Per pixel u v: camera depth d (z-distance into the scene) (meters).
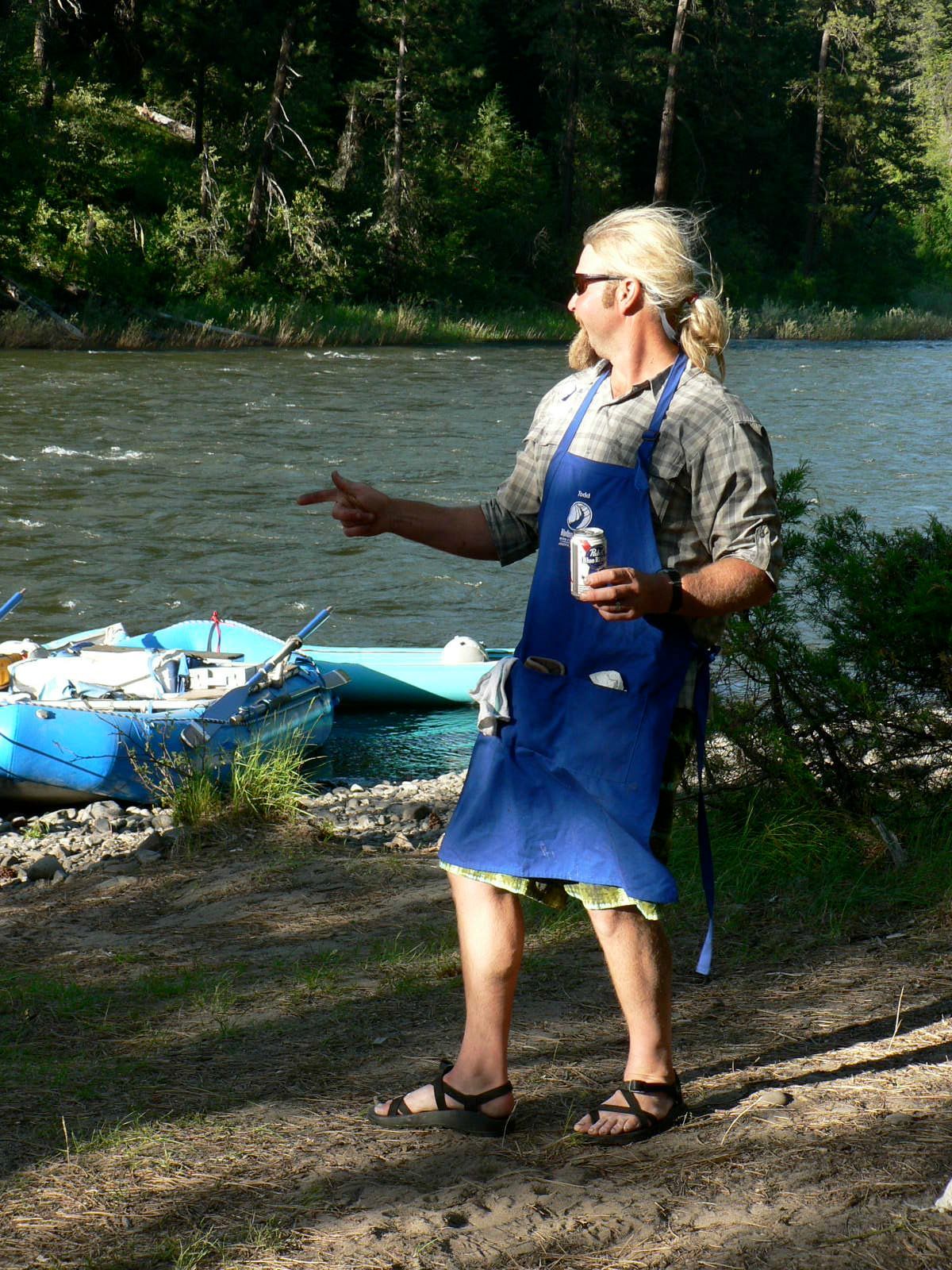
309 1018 4.02
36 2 46.03
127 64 52.03
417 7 47.19
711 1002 3.91
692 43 59.50
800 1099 3.06
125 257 42.06
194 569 14.59
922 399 30.98
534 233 55.81
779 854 5.18
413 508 3.08
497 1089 3.03
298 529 16.52
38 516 16.69
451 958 4.50
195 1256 2.54
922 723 5.41
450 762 9.75
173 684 9.40
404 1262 2.47
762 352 45.31
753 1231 2.47
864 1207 2.52
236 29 46.50
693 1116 3.02
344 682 10.18
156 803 8.46
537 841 2.86
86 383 29.42
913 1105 2.96
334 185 48.88
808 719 5.50
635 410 2.82
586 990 4.12
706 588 2.66
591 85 57.16
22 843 7.39
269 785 7.42
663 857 2.88
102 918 5.60
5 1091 3.51
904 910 4.69
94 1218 2.76
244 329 42.34
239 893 5.83
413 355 39.94
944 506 17.86
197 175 46.78
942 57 83.19
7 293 39.50
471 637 12.57
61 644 10.25
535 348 44.19
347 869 6.11
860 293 65.12
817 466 21.16
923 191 72.12
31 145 41.72
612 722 2.81
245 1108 3.30
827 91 64.00
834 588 5.73
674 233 2.84
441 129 50.00
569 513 2.86
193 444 22.02
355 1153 2.97
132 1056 3.76
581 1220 2.58
